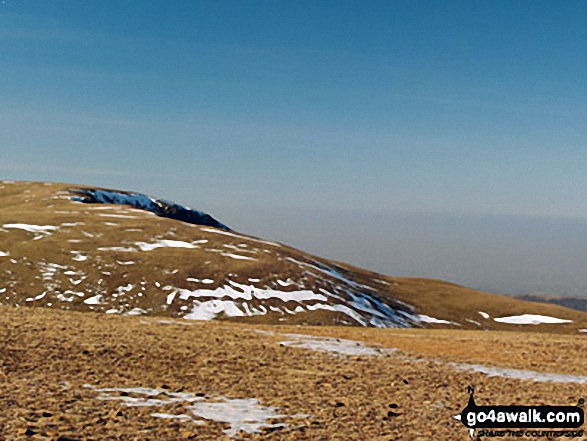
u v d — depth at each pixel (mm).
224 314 77188
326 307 83250
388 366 22672
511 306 103562
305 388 18078
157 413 13883
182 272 86562
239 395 16625
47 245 91938
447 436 13477
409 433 13555
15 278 79938
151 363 20250
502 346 30172
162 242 99875
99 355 20641
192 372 19453
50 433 11422
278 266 94125
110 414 13375
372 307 89562
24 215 112875
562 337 36562
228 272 88438
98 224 107750
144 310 75938
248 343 25969
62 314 31484
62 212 119250
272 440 12266
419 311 96875
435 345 29781
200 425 13047
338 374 20562
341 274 106312
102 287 80500
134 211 126625
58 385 16031
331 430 13336
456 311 98875
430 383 19859
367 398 17125
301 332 32625
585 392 19047
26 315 29391
